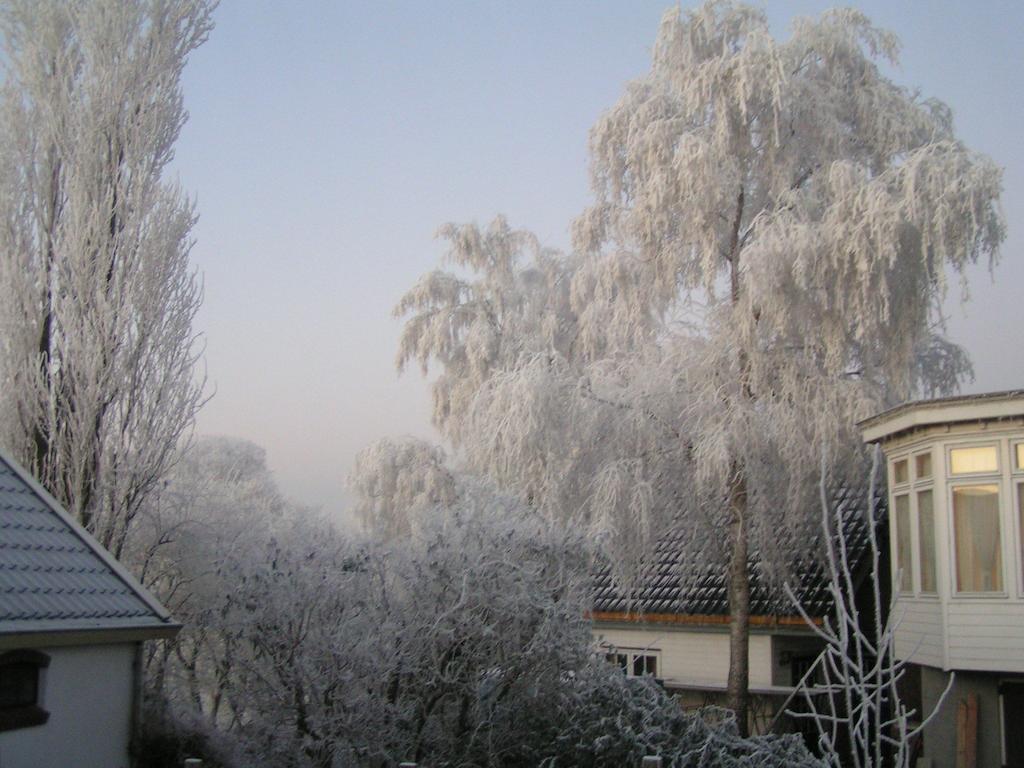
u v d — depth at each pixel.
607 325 22.31
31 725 7.98
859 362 19.86
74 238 14.03
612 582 21.92
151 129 14.62
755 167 19.98
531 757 10.73
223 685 11.27
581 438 18.91
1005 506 13.99
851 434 18.75
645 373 19.41
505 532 11.48
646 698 11.09
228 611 10.86
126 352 14.02
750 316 18.64
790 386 18.69
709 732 10.32
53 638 8.07
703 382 19.16
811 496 19.03
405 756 10.57
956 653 14.18
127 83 14.71
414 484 26.89
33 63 14.54
